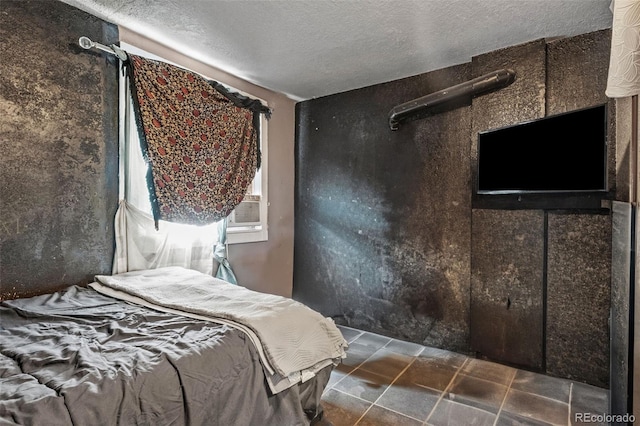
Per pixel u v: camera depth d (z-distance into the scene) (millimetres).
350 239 3213
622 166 1840
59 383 919
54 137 1807
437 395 1996
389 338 2934
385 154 2996
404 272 2893
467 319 2578
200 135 2393
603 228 2014
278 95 3348
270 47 2352
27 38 1708
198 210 2369
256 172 2943
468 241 2566
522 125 2156
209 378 1129
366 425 1713
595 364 2059
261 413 1277
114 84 2074
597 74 2047
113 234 2074
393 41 2254
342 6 1856
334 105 3312
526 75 2250
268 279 3277
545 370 2232
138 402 958
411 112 2754
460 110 2592
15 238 1668
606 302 2012
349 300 3225
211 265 2562
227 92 2633
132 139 2145
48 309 1480
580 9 1847
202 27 2100
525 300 2279
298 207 3570
